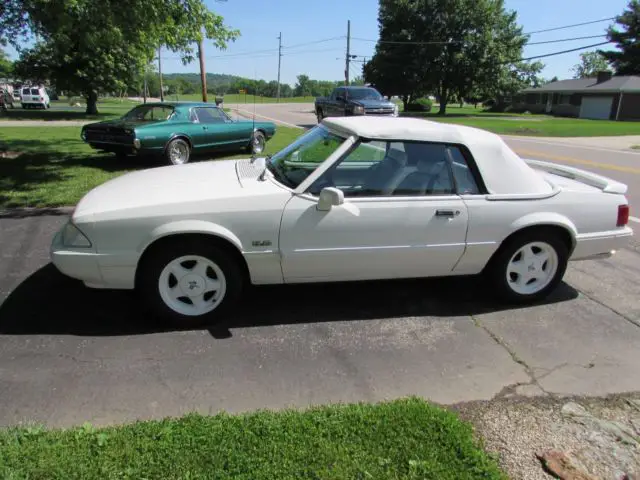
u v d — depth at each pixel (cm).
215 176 413
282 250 367
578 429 272
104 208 348
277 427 255
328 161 376
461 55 4572
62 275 462
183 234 354
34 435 246
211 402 286
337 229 370
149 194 366
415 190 386
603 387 316
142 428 252
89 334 359
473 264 409
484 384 315
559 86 5684
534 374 329
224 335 365
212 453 235
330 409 273
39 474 220
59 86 3111
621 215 430
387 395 300
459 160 396
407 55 4812
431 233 387
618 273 522
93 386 297
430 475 228
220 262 364
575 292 469
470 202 392
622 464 246
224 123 1231
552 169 525
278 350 347
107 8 868
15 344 341
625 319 414
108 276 352
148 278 358
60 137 1612
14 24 1003
